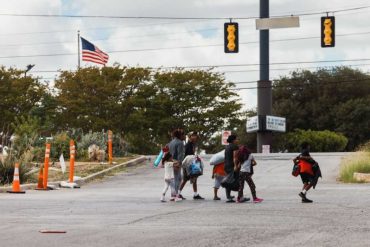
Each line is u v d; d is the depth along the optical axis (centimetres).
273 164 4244
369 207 2047
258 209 2038
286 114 10000
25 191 2919
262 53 7800
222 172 2412
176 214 1920
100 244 1349
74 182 3322
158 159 2425
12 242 1380
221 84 7956
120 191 2936
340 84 10219
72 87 7550
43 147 4447
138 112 7581
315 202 2241
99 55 6178
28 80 7344
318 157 4609
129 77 7731
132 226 1641
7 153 3550
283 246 1298
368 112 9494
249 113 9162
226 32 4222
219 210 2027
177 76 7831
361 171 3328
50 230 1555
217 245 1320
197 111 7819
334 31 4191
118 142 5006
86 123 7419
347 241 1349
